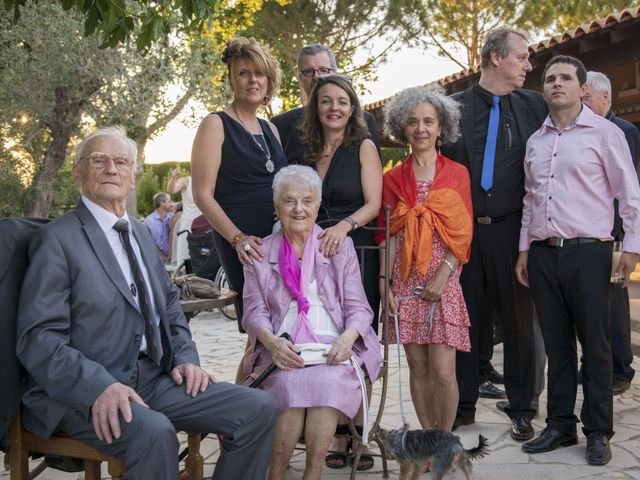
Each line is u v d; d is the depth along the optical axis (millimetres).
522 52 3785
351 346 2953
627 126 4445
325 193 3432
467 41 18688
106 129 2709
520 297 3832
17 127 10633
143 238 2846
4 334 2422
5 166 11422
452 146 3852
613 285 3572
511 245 3795
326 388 2814
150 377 2688
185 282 3832
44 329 2391
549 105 3568
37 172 11633
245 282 3188
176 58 11195
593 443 3527
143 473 2338
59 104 10461
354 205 3443
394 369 5641
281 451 2838
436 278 3350
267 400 2607
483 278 3869
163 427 2344
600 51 7363
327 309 3064
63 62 9781
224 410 2596
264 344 2957
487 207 3764
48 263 2457
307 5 17203
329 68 3826
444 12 18172
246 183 3535
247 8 14914
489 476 3361
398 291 3461
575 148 3490
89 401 2322
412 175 3453
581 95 3500
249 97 3525
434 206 3352
